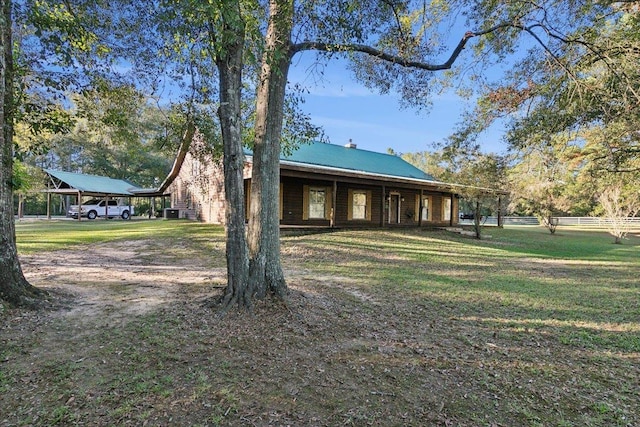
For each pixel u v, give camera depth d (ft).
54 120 18.92
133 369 10.80
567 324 16.40
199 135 25.73
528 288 23.61
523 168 30.58
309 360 11.74
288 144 24.31
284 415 8.75
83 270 24.76
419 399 9.62
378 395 9.76
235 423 8.39
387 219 63.26
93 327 13.91
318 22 16.25
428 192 70.28
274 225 16.97
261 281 16.44
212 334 13.47
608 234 79.82
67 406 8.89
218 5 10.85
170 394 9.53
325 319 15.58
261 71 17.19
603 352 13.26
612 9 20.06
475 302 19.67
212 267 27.30
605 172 35.63
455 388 10.25
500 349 13.26
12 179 16.02
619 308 19.20
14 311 14.64
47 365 10.89
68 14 17.87
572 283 25.84
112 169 124.36
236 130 15.84
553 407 9.43
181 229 48.98
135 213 128.67
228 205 16.17
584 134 27.27
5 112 16.22
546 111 23.20
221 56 14.15
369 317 16.33
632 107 20.45
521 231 75.66
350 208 58.13
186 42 15.23
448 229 62.03
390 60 19.26
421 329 15.12
